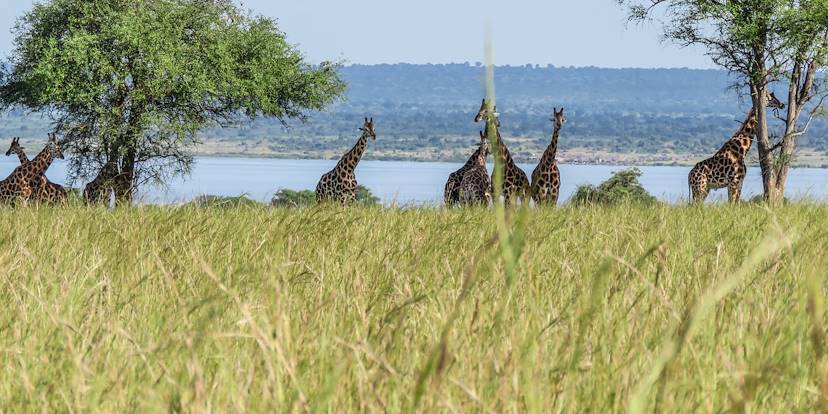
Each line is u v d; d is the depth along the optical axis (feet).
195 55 382.22
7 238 111.86
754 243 107.65
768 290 74.54
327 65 422.00
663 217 141.79
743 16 385.29
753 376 42.88
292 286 76.95
